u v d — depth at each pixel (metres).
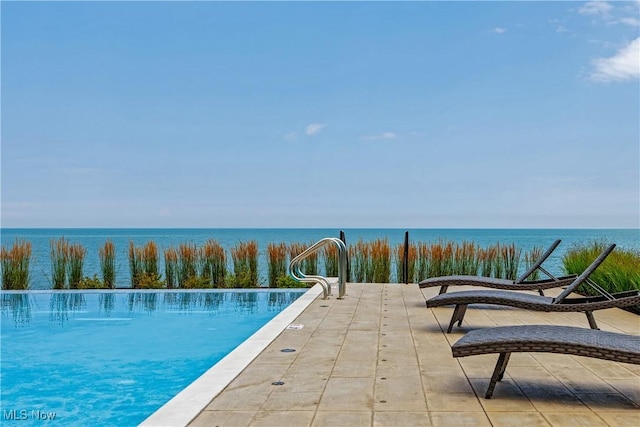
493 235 94.12
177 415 3.12
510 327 3.95
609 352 3.29
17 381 5.30
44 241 61.47
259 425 3.00
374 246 11.52
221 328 7.96
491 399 3.47
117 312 9.16
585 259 9.77
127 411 4.41
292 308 7.36
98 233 114.44
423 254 11.53
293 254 11.64
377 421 3.07
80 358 6.24
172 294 10.73
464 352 3.52
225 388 3.68
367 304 7.83
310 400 3.43
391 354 4.71
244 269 11.54
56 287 11.23
